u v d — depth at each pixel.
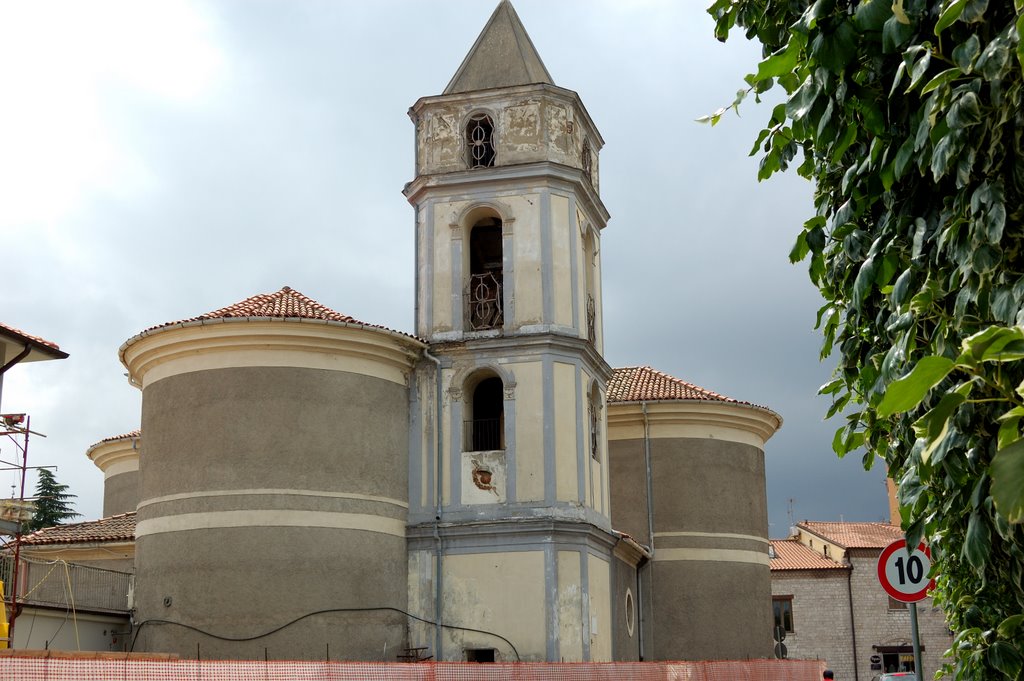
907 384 4.48
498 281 31.16
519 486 28.72
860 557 61.38
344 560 27.23
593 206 32.53
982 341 4.36
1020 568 6.04
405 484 29.22
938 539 7.70
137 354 29.02
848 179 7.05
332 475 27.59
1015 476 4.20
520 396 29.31
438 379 29.70
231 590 26.55
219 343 27.80
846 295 7.62
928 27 6.02
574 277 30.47
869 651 60.22
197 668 17.14
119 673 16.00
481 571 28.33
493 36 32.34
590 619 28.75
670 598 36.59
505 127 30.84
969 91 5.56
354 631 27.00
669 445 37.75
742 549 37.75
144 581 27.67
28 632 25.62
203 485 27.27
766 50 7.95
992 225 5.59
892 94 6.20
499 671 22.66
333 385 28.08
